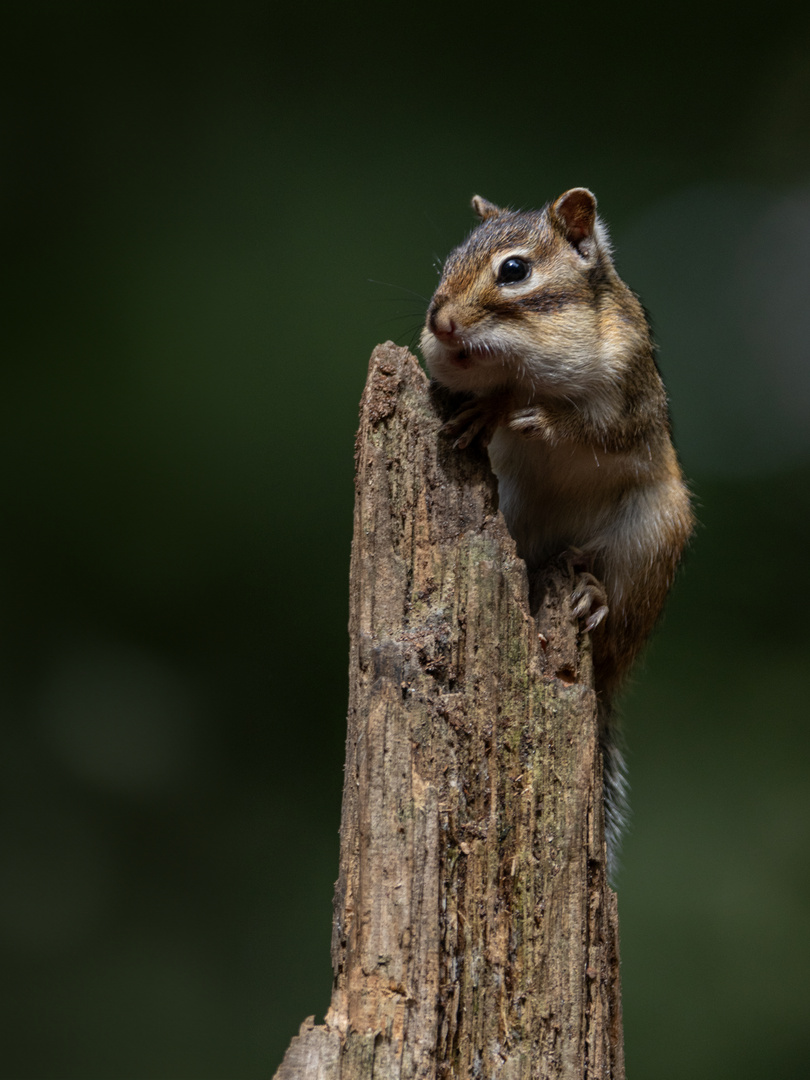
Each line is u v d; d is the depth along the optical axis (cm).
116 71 1512
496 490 576
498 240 664
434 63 1587
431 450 564
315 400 1446
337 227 1505
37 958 1242
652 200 1575
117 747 1354
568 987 511
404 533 546
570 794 530
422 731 500
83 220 1486
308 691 1405
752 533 1550
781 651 1460
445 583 539
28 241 1470
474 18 1591
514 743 530
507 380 663
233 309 1470
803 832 1288
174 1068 1178
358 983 477
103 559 1408
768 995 1160
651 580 741
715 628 1486
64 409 1427
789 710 1401
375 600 533
